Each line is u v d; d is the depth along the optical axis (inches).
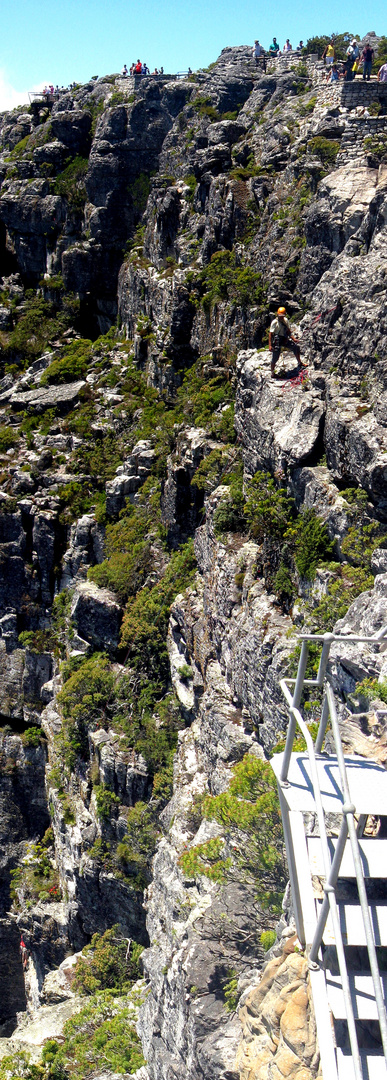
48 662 2741.1
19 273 3814.0
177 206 2817.4
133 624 2108.8
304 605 1258.0
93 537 2576.3
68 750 2231.8
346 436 1251.8
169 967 1229.1
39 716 2755.9
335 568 1197.1
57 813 2282.2
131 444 2684.5
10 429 3031.5
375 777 522.3
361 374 1328.7
